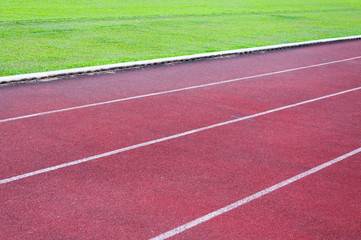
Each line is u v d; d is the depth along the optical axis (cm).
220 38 2150
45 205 584
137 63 1477
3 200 590
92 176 674
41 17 2403
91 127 891
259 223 568
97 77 1313
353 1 4744
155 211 582
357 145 874
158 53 1719
